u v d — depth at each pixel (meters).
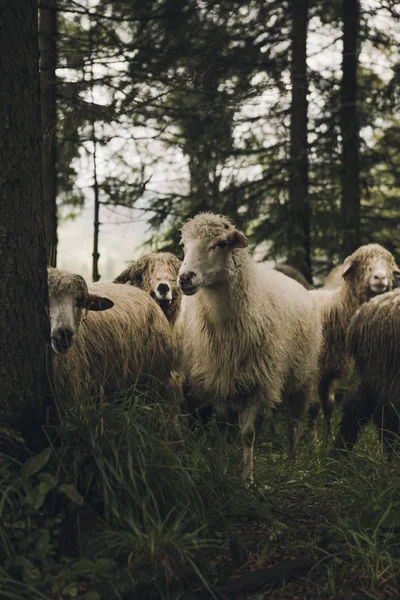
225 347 5.46
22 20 3.94
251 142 11.60
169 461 4.10
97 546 3.73
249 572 3.82
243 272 5.38
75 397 4.19
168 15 9.68
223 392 5.59
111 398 4.94
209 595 3.65
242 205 11.64
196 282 5.17
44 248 4.10
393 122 12.88
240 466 5.10
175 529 3.74
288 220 11.47
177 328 6.19
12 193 3.92
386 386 5.62
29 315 3.97
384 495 4.41
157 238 11.53
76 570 3.53
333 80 11.86
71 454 3.95
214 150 11.34
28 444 3.90
